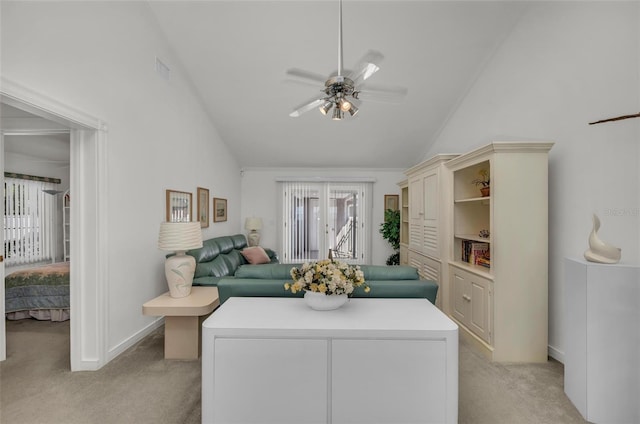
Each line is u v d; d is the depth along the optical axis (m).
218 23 3.33
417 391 1.68
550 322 2.72
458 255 3.47
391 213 5.89
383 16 3.21
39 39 1.94
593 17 2.34
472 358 2.66
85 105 2.31
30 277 3.47
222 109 4.56
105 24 2.53
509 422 1.85
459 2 3.05
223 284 2.20
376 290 2.19
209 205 4.73
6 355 2.66
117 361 2.56
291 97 4.30
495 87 3.51
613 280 1.84
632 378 1.82
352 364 1.68
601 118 2.29
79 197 2.43
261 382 1.69
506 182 2.60
